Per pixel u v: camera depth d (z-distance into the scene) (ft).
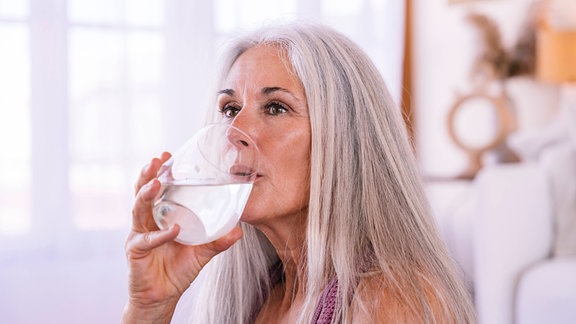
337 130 2.92
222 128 2.60
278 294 3.57
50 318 10.90
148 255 2.83
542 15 12.73
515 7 13.08
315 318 2.84
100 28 10.98
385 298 2.66
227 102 3.15
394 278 2.71
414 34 13.67
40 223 10.80
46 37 10.65
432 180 13.65
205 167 2.52
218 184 2.51
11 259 10.68
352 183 2.93
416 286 2.68
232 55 3.23
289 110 2.98
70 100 10.88
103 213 11.13
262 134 2.96
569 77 12.44
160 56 11.36
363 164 2.93
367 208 2.92
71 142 10.89
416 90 13.70
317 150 2.90
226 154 2.55
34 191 10.75
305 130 2.96
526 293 8.69
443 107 13.75
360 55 3.09
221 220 2.56
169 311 2.95
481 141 13.33
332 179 2.92
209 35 11.57
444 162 13.70
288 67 2.99
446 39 13.66
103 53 11.01
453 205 13.30
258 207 2.95
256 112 3.01
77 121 10.92
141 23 11.23
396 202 2.96
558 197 9.60
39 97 10.67
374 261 2.82
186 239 2.66
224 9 11.76
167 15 11.37
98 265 11.13
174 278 2.89
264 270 3.60
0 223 10.63
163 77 11.37
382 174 2.97
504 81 13.21
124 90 11.12
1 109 10.52
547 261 9.34
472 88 13.44
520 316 8.78
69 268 10.98
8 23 10.46
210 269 3.68
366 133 2.96
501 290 9.06
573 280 8.36
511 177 9.22
